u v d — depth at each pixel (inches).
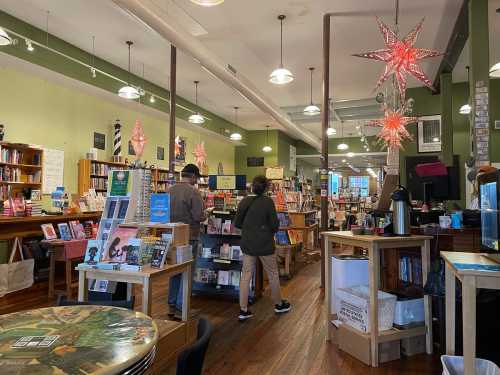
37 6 225.6
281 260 262.1
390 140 209.8
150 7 183.2
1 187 250.2
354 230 134.1
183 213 170.7
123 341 56.2
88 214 249.4
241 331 146.8
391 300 122.3
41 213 226.2
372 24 248.8
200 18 241.1
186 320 125.1
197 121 384.8
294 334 143.7
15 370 46.1
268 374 110.3
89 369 46.7
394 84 243.8
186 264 123.0
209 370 112.7
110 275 106.7
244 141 613.6
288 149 666.2
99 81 307.4
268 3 223.6
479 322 112.6
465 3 219.5
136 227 122.0
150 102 372.8
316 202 507.5
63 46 273.9
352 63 317.4
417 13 233.1
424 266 126.5
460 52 283.0
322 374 110.1
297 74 344.8
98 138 336.5
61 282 221.0
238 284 193.9
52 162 288.4
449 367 87.2
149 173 136.2
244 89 295.0
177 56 303.6
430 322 124.3
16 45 237.6
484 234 94.3
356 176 941.2
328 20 236.4
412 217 150.9
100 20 243.6
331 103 445.4
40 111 280.4
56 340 56.4
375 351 115.3
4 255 204.2
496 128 331.3
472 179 188.4
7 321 65.6
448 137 318.0
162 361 108.9
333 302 142.7
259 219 162.9
